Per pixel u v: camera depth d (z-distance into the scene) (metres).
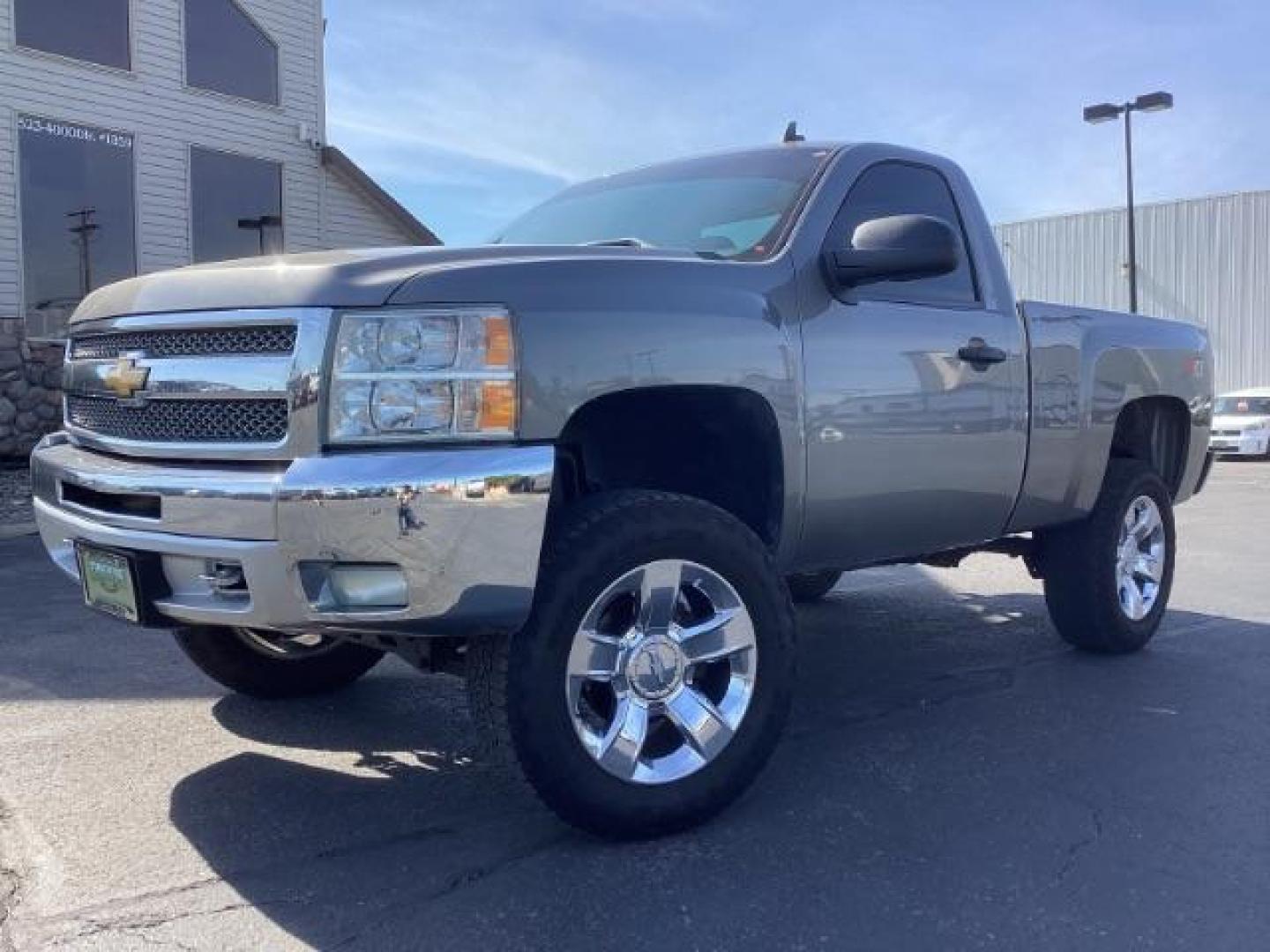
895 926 2.95
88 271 14.78
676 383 3.44
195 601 3.24
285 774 4.04
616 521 3.32
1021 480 4.83
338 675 4.94
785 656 3.65
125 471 3.37
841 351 3.97
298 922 2.97
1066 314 5.14
